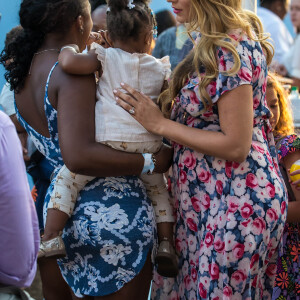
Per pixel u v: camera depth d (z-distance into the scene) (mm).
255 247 2703
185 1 2754
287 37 6180
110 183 2734
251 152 2738
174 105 2863
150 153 2785
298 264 3162
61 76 2672
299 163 3133
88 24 2867
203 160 2771
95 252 2707
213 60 2600
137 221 2727
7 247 2053
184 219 2887
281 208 2771
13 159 2076
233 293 2721
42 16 2760
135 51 2789
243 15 2734
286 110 3479
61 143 2631
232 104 2586
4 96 3973
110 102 2717
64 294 3254
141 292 2830
